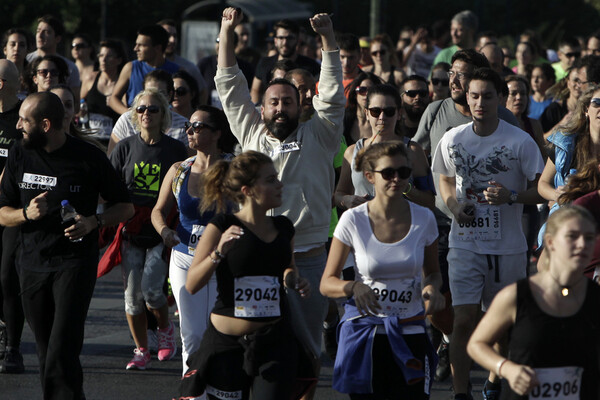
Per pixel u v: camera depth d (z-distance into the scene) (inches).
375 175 508.4
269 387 495.8
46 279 602.9
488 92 655.8
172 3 3294.8
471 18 1379.2
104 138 1161.4
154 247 738.8
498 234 655.8
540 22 3722.9
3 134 753.6
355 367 517.7
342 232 515.5
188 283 504.4
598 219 530.3
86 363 777.6
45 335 617.9
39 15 2967.5
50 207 602.9
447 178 681.0
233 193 506.9
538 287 415.5
